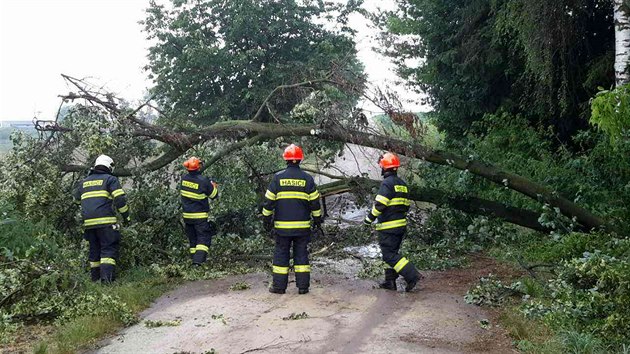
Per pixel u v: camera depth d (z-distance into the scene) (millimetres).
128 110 8742
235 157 9688
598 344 4746
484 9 12555
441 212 9609
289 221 6789
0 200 8141
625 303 4996
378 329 5422
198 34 21469
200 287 7355
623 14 8398
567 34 10102
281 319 5766
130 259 8188
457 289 6957
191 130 9109
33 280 6227
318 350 4883
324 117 8820
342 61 9438
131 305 6434
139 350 5078
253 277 7809
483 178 9312
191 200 8250
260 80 22125
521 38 10234
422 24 14758
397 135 9219
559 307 5562
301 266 6820
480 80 13438
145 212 9117
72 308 6070
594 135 9195
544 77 10102
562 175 9422
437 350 4879
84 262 7918
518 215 9062
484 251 9148
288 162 6992
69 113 8719
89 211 7379
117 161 8969
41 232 7633
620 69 8453
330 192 9984
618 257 6586
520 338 5164
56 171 8289
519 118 11195
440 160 8797
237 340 5180
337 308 6172
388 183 6781
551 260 7605
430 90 16391
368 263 8156
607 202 8656
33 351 5121
